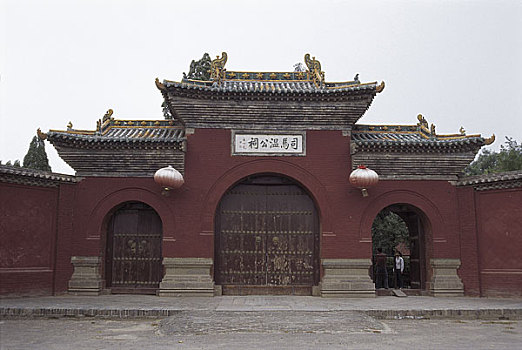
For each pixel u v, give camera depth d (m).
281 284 17.64
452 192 17.84
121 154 17.20
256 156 17.52
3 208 15.81
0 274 15.57
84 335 11.09
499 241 16.69
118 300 15.49
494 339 10.69
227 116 17.48
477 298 16.55
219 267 17.56
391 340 10.48
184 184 17.28
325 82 17.98
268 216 18.00
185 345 9.91
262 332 11.31
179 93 17.00
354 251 17.19
